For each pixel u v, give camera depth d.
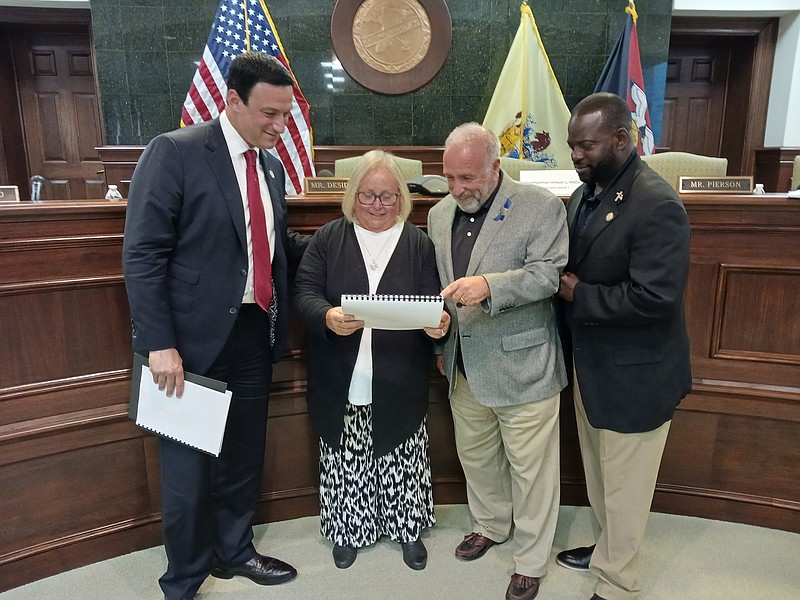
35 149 4.46
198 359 1.44
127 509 1.79
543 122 3.85
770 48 4.55
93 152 4.52
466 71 4.03
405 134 4.08
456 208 1.60
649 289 1.28
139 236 1.31
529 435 1.57
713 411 1.89
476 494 1.81
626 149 1.36
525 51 3.80
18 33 4.27
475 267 1.49
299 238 1.75
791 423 1.84
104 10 3.73
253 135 1.38
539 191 1.49
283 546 1.86
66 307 1.61
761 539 1.86
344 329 1.44
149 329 1.34
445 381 1.98
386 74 3.97
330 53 3.92
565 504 2.09
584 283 1.42
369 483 1.75
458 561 1.78
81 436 1.68
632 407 1.41
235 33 2.89
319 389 1.68
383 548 1.85
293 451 1.98
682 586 1.65
